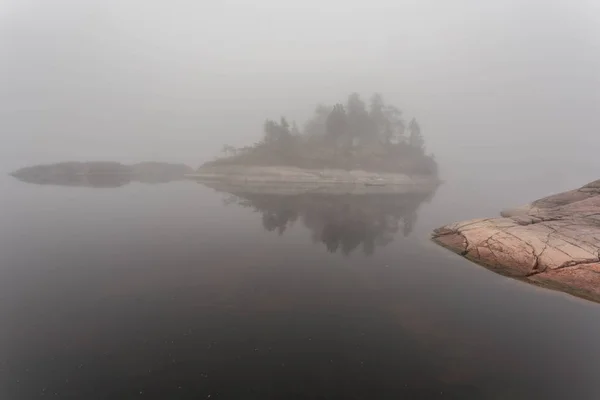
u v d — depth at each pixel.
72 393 7.37
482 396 7.84
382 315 12.37
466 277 17.14
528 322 12.30
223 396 7.45
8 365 8.37
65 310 11.62
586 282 15.59
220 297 13.34
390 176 78.88
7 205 34.12
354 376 8.46
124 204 37.16
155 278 15.20
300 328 11.02
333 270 17.56
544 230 20.02
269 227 28.00
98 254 18.70
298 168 76.31
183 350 9.34
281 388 7.83
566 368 9.26
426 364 9.20
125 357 8.86
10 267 16.14
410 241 24.84
